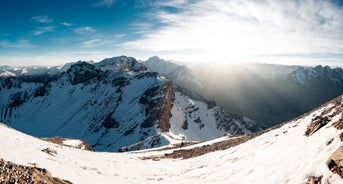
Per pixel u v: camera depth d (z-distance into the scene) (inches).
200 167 1660.9
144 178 1512.1
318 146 1048.8
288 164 1101.7
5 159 804.6
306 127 1408.7
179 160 2081.7
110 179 1272.1
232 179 1266.0
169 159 2207.2
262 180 1101.1
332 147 959.6
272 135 1705.2
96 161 1788.9
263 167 1237.7
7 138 1024.9
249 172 1267.2
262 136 1817.2
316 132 1205.1
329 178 831.7
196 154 2196.1
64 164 1125.7
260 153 1470.2
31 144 1298.0
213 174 1432.1
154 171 1701.5
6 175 659.4
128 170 1672.0
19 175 701.3
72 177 984.3
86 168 1409.9
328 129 1121.4
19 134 1499.8
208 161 1770.4
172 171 1678.2
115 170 1599.4
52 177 853.2
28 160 904.3
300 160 1060.5
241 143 1998.0
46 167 926.4
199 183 1341.0
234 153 1734.7
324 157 935.0
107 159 2033.7
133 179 1450.5
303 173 957.2
